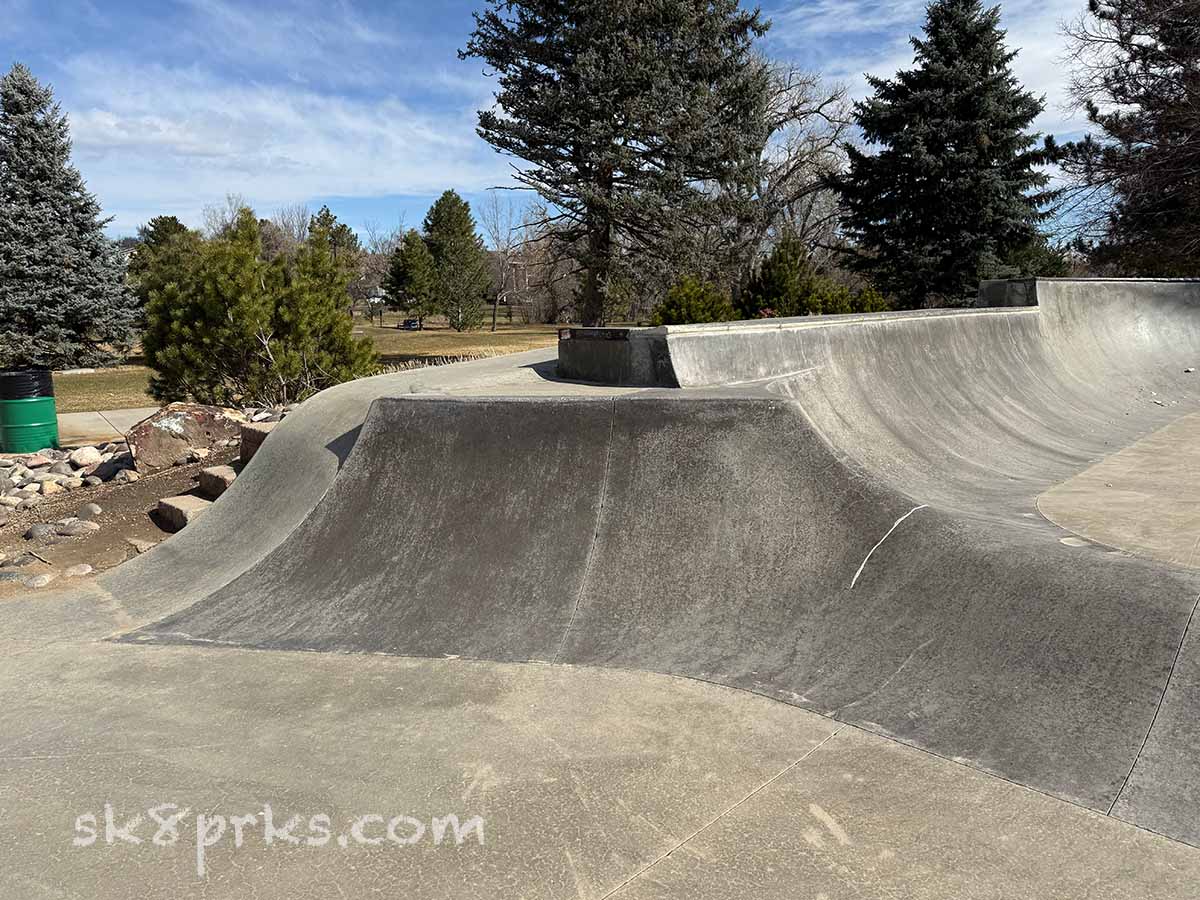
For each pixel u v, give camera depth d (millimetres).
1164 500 4938
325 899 2314
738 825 2578
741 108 22688
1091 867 2316
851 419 6043
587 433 4820
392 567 4676
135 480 8523
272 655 4047
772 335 6547
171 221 42188
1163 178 20078
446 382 6832
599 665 3713
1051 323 10727
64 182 26859
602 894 2297
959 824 2531
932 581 3654
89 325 27547
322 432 6523
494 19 21266
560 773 2902
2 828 2678
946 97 21719
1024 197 22469
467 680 3648
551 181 21641
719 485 4438
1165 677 2873
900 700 3191
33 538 6812
